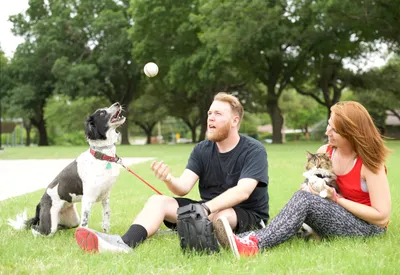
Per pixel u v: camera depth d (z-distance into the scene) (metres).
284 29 29.02
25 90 43.34
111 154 4.75
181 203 4.20
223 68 33.41
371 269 3.05
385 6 24.30
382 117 47.62
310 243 3.94
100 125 4.66
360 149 3.76
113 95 45.75
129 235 3.88
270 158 15.63
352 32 30.00
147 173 11.70
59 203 4.81
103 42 42.16
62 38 43.41
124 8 44.31
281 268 3.23
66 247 4.12
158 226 4.04
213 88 40.16
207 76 32.31
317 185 3.78
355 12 24.05
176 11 34.31
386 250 3.55
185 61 33.44
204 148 4.43
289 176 9.90
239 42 28.47
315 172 4.07
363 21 25.30
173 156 19.58
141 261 3.50
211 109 4.19
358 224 3.85
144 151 25.55
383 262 3.24
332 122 3.88
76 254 3.81
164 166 4.10
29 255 3.88
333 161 4.11
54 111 58.38
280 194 7.35
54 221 4.77
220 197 3.88
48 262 3.64
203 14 30.53
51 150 29.73
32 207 6.86
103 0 44.06
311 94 38.34
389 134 52.81
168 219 4.22
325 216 3.79
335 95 37.28
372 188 3.78
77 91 42.22
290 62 33.91
